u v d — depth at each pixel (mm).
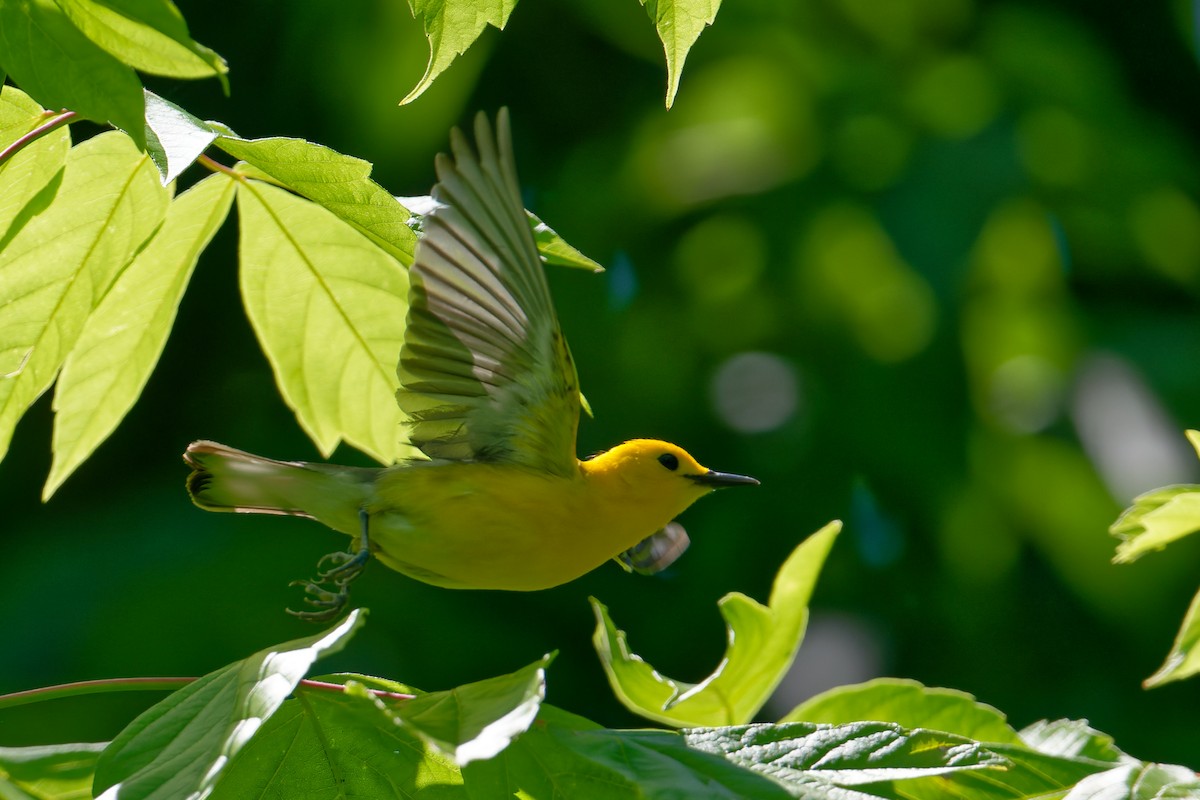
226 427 13016
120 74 4164
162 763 4035
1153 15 14227
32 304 5922
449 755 3701
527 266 5176
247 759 4902
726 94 13938
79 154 5613
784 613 5859
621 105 14086
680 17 4676
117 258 5906
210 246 13195
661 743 4363
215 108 12914
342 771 4961
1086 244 12836
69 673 10844
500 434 6125
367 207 5312
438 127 13258
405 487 6211
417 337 5512
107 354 6488
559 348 5664
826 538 5844
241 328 13242
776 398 13406
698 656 12977
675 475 6766
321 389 6855
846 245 13133
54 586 11453
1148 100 14430
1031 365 12555
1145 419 12352
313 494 6375
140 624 11047
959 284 12180
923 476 12656
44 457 12641
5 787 4184
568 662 12617
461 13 4898
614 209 13859
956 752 4422
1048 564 12930
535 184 13938
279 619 11195
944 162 12727
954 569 12898
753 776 4199
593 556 6609
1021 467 12445
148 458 12930
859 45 13773
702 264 13812
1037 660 12867
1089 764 4867
